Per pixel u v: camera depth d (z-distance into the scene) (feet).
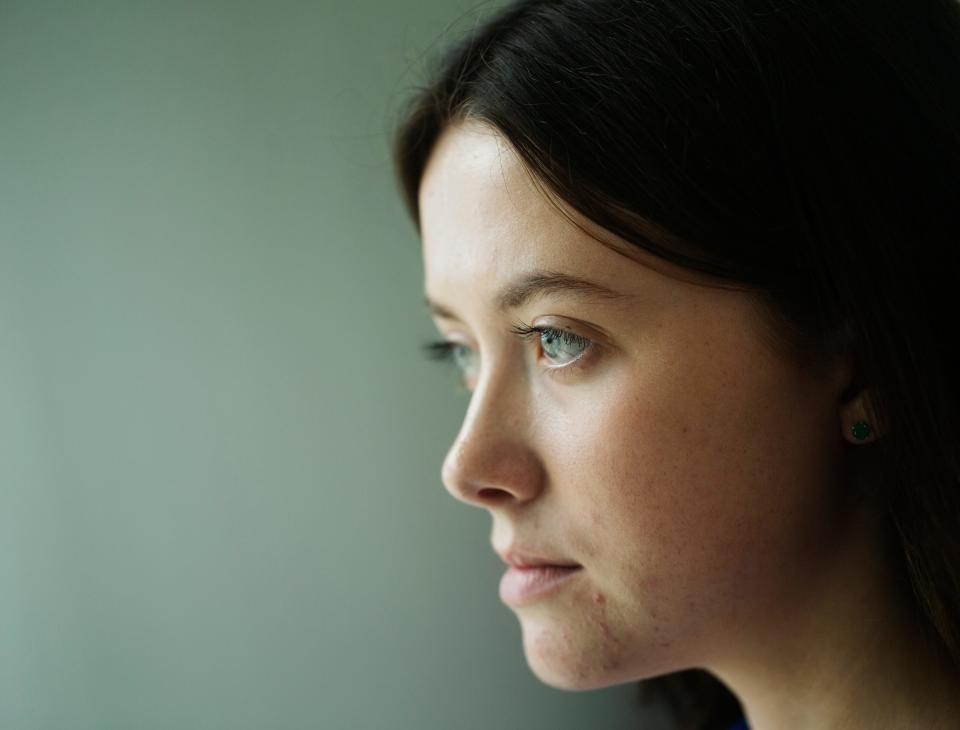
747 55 1.58
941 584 1.65
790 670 1.80
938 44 1.74
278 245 3.06
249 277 3.04
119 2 2.90
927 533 1.64
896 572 1.77
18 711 2.89
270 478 3.10
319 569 3.17
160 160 2.95
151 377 2.97
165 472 3.00
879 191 1.60
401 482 3.25
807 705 1.80
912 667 1.74
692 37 1.59
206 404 3.02
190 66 2.96
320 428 3.15
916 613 1.75
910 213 1.63
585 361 1.64
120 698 2.97
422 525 3.29
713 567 1.64
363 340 3.17
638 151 1.52
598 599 1.73
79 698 2.94
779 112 1.57
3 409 2.85
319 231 3.10
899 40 1.67
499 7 1.93
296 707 3.16
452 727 3.36
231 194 3.01
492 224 1.65
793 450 1.62
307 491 3.14
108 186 2.91
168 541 3.01
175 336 2.98
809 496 1.66
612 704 3.59
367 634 3.24
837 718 1.77
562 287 1.58
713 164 1.54
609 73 1.57
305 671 3.17
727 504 1.61
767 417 1.59
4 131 2.83
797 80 1.59
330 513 3.17
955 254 1.65
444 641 3.35
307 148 3.06
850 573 1.74
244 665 3.10
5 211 2.84
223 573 3.07
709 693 2.90
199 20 2.96
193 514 3.03
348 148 3.10
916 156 1.64
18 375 2.86
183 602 3.03
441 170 1.82
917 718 1.71
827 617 1.75
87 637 2.94
